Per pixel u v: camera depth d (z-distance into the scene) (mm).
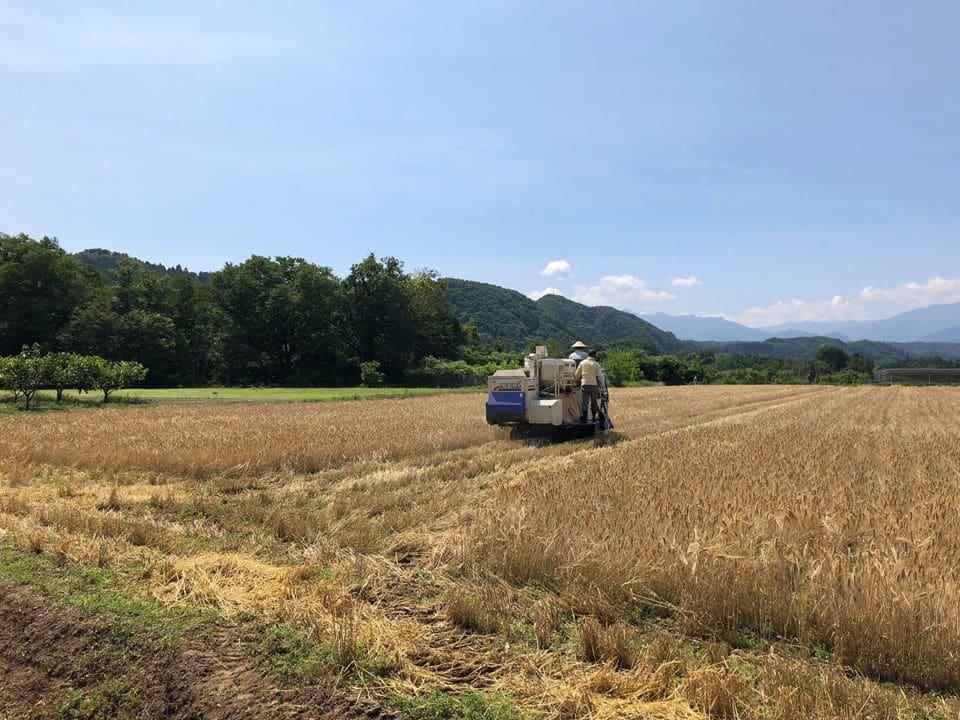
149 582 5195
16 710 3729
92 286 67000
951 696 3484
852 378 96688
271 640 4160
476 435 14156
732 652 4047
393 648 4082
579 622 4488
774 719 3191
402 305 73688
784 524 6047
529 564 5289
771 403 29125
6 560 5684
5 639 4461
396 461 11312
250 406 26250
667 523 6066
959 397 36344
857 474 9359
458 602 4551
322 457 10875
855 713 3188
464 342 89000
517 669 3863
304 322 70000
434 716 3363
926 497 7621
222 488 8969
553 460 11289
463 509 7324
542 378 14750
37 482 9320
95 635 4340
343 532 6512
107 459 10508
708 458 10680
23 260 57031
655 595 4695
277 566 5684
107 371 27750
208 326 70625
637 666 3785
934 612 4047
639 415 20484
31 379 24078
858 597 4281
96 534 6484
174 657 4027
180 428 15688
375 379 64062
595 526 6094
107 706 3709
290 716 3428
